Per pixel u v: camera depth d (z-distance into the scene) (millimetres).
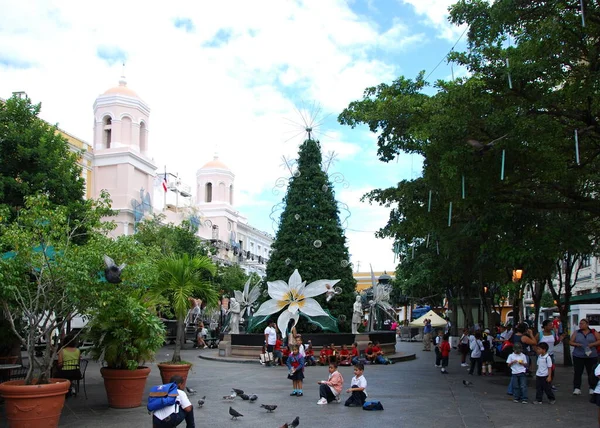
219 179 68250
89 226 10500
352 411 11180
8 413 8562
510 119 12047
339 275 24500
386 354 24078
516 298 24734
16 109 18031
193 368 19297
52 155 17906
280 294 22891
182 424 9812
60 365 12016
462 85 13281
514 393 12352
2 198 16109
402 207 16938
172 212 51688
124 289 10055
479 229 15352
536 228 14250
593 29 11898
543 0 11906
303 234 24531
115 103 46156
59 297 9445
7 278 8703
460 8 12961
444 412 11047
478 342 17922
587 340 12938
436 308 52781
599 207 13352
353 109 16500
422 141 13797
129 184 44469
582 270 36531
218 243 59500
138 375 11039
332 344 21375
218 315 37344
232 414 10180
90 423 9695
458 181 12906
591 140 13711
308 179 25438
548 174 12812
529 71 11938
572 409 11312
